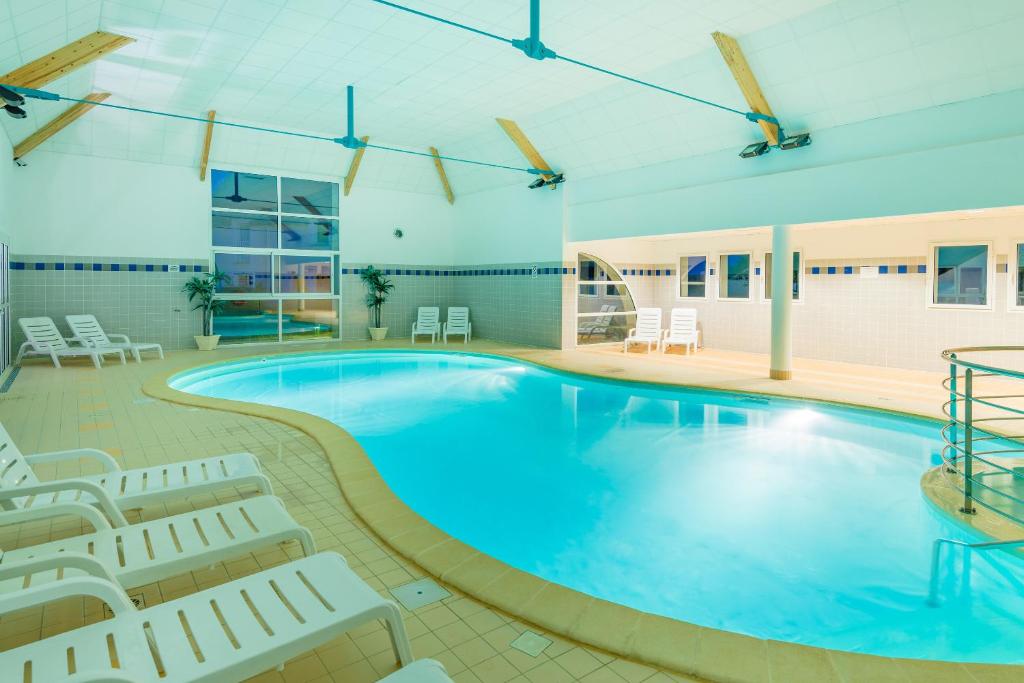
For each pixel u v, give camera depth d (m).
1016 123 5.94
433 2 6.05
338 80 8.38
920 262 8.97
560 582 3.52
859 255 9.66
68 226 10.05
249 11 6.26
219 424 5.81
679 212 9.16
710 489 4.96
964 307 8.54
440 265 14.20
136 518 3.49
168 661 1.62
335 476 4.27
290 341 12.54
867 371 9.04
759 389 7.64
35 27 5.75
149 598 2.59
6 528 3.34
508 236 12.52
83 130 9.81
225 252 11.59
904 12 5.88
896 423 6.47
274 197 12.09
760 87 7.35
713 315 11.91
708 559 3.78
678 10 6.23
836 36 6.41
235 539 2.40
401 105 9.55
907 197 6.70
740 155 8.23
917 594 3.33
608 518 4.42
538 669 2.15
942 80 6.23
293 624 1.79
